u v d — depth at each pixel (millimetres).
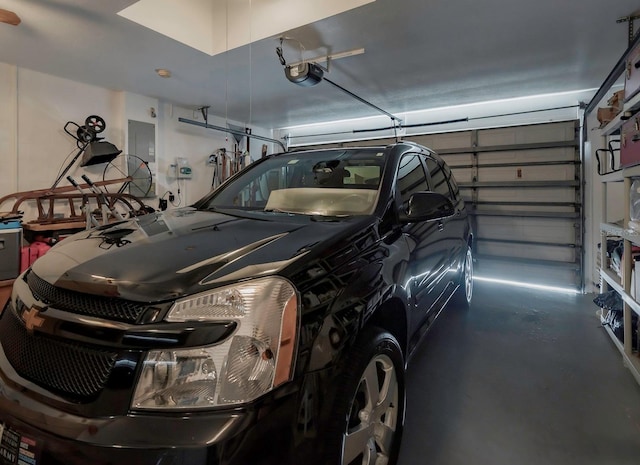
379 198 1836
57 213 4688
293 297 1026
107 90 5121
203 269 1048
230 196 2299
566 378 2441
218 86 4977
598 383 2371
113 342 904
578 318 3705
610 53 3801
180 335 895
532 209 5301
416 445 1778
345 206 1854
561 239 5117
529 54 3822
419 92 5125
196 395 870
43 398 932
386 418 1545
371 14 3045
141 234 1456
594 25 3203
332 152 2355
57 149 4641
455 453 1724
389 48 3680
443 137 5945
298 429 966
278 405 924
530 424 1947
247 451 848
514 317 3730
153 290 964
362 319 1267
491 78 4559
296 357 990
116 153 4668
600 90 3857
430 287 2258
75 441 829
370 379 1379
